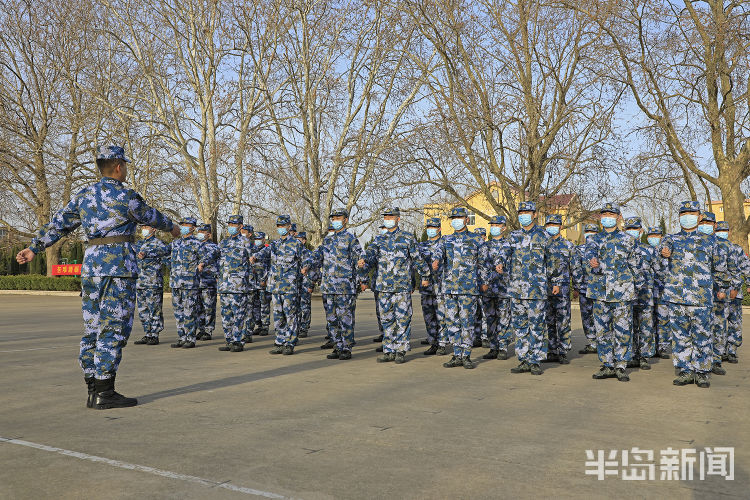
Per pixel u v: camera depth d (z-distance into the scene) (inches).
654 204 891.4
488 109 790.5
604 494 142.0
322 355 400.5
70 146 1323.8
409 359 388.2
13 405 237.5
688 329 296.7
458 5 784.9
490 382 298.8
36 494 138.3
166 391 268.1
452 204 937.5
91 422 209.0
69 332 545.0
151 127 1035.9
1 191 1328.7
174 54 1062.4
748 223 842.2
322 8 1045.2
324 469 157.5
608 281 312.5
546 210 808.3
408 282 370.3
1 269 2027.6
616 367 312.8
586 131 806.5
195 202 1210.6
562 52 796.6
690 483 150.6
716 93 850.8
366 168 1026.7
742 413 230.8
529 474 155.2
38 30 1264.8
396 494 139.6
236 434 192.7
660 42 797.9
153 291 458.3
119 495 137.9
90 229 239.8
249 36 1019.3
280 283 401.4
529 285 327.0
